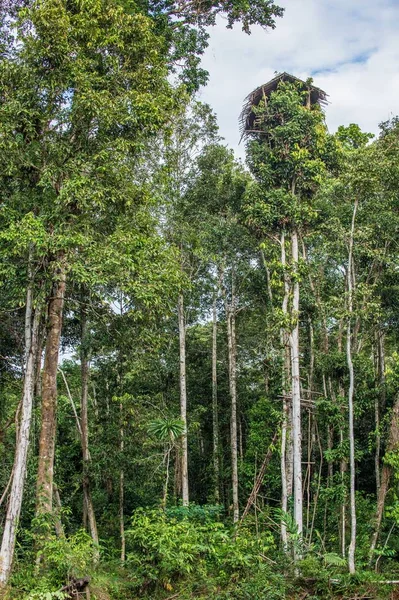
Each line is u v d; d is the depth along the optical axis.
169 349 25.59
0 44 14.15
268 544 14.75
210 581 11.90
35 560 11.52
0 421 17.73
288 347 18.02
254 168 18.80
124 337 16.36
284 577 12.90
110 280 12.77
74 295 15.49
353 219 16.81
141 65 13.78
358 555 15.16
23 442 11.81
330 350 21.86
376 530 15.99
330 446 19.03
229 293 26.39
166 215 21.55
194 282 24.00
